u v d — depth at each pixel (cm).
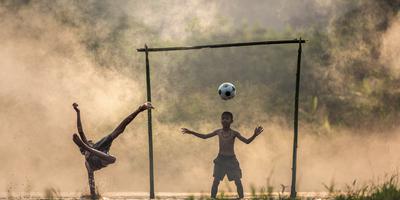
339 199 2839
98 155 2941
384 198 2725
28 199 3106
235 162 3178
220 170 3172
